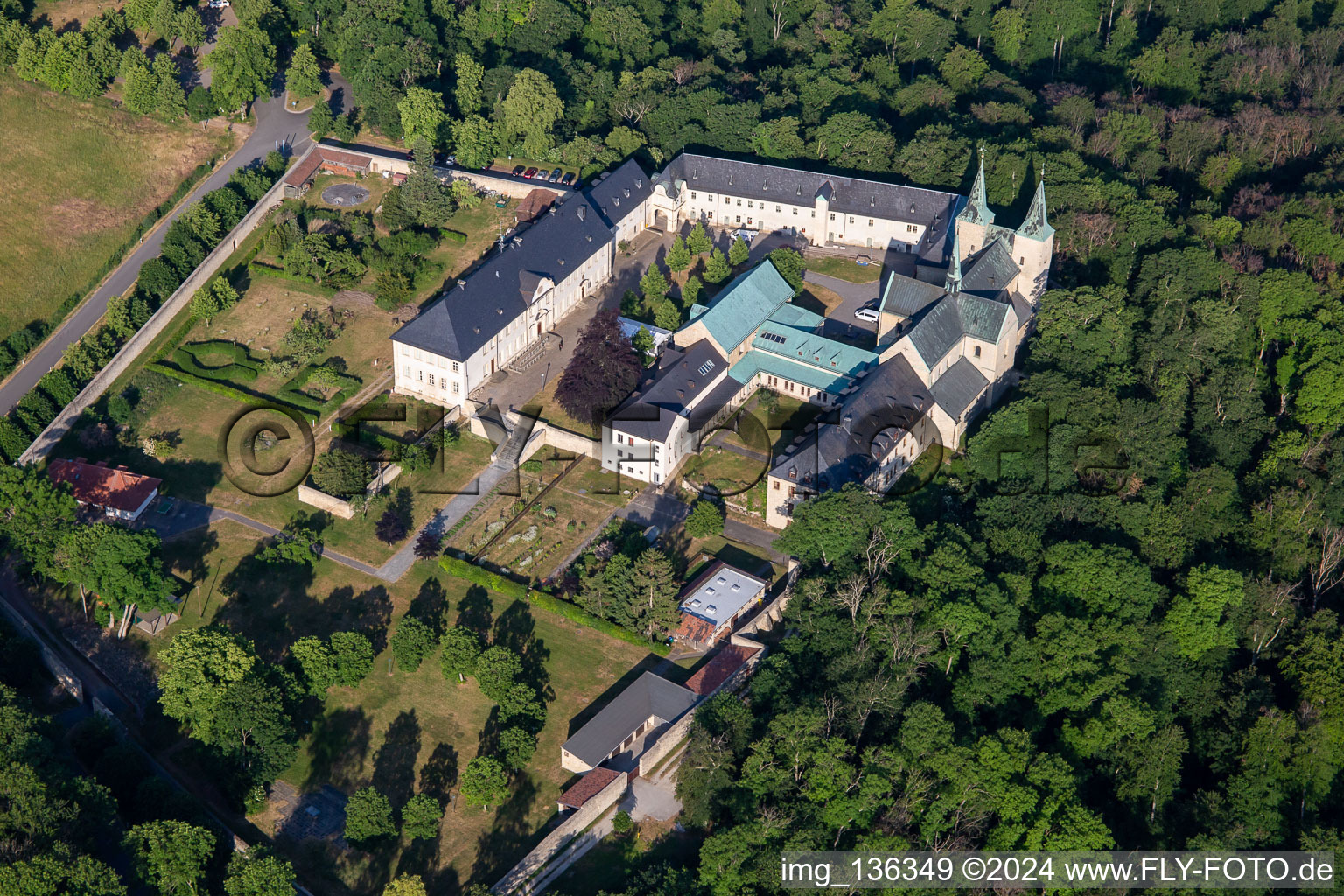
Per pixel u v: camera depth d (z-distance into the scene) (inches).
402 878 6451.8
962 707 7539.4
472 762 7037.4
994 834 7017.7
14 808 6456.7
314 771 7342.5
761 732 7239.2
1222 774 7854.3
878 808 6983.3
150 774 7229.3
